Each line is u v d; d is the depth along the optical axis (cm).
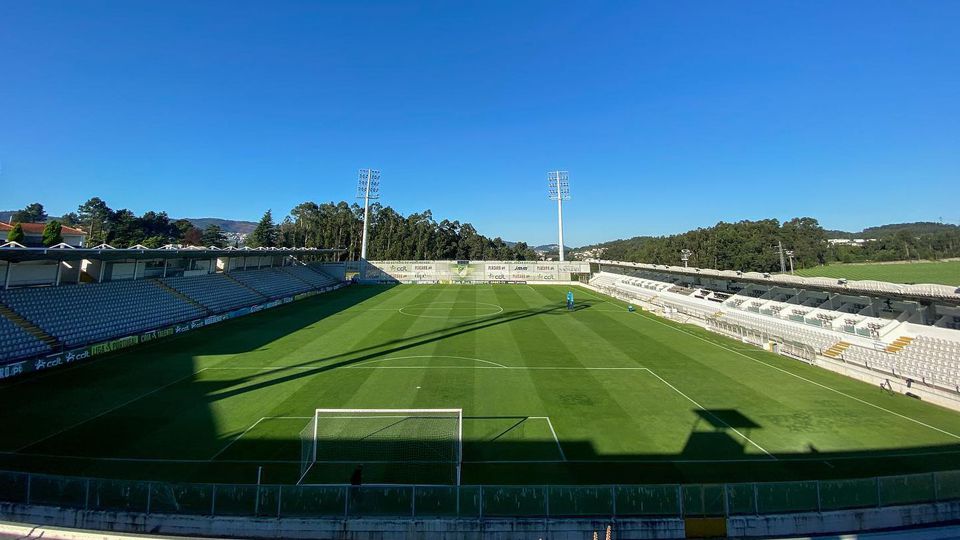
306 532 971
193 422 1552
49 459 1274
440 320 3797
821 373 2248
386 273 7819
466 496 990
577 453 1373
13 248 2133
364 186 7862
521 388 1983
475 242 12531
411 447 1378
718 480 1220
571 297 4566
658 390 1967
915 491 1028
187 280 4003
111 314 2867
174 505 978
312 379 2069
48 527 964
